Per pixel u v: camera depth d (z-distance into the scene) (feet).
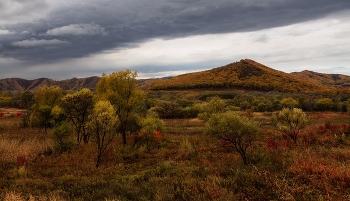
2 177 31.30
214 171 30.55
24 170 32.42
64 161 38.91
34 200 21.99
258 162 33.01
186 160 38.24
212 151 44.16
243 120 34.96
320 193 22.12
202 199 22.20
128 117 57.52
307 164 28.19
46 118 72.64
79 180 29.91
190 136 61.00
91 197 24.00
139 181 28.84
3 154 40.65
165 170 32.32
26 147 44.75
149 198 23.31
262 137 55.93
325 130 58.54
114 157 40.96
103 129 38.01
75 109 52.80
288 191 22.76
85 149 46.01
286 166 30.07
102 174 32.01
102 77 57.57
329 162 30.14
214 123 35.60
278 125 53.31
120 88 54.85
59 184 28.66
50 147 46.16
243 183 25.04
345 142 44.39
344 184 23.00
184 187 24.99
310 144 46.03
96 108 38.52
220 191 22.80
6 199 22.35
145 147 47.03
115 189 25.36
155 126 53.62
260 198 22.17
